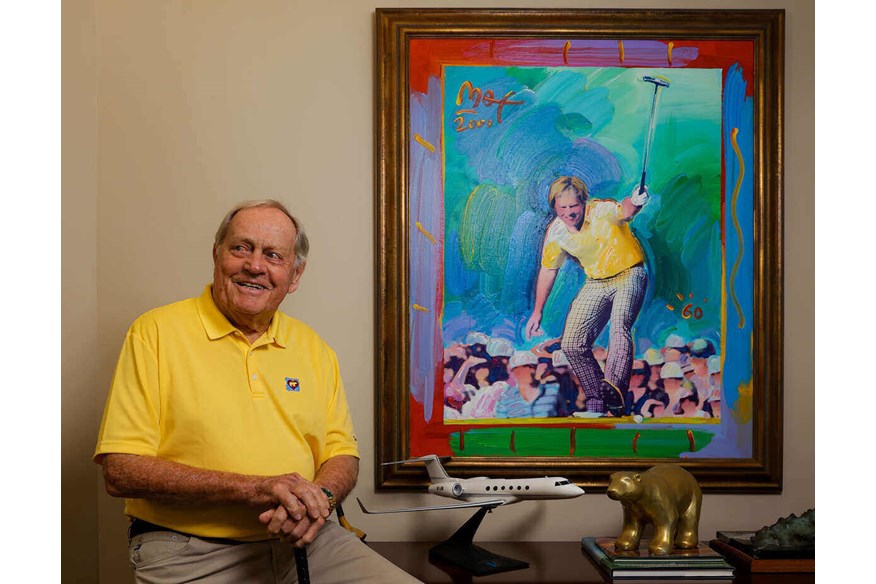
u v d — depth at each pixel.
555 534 2.11
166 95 2.11
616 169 2.12
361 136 2.12
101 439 1.55
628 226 2.12
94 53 2.09
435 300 2.10
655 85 2.12
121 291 2.10
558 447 2.10
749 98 2.12
